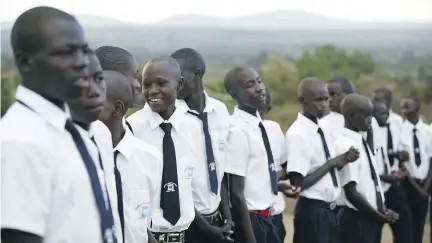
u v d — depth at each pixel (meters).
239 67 3.86
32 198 1.54
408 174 5.69
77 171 1.62
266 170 3.76
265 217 3.75
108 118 2.36
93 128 1.81
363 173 4.37
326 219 4.10
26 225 1.53
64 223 1.60
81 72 1.62
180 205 3.02
